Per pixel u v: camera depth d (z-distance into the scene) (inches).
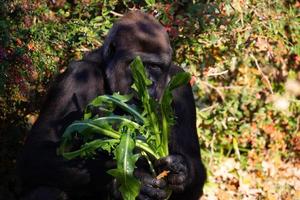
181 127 406.9
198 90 568.4
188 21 498.3
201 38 509.4
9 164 503.5
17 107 490.3
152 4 491.2
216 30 509.7
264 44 534.3
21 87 458.3
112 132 364.8
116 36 387.5
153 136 367.6
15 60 455.2
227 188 572.4
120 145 357.1
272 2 538.3
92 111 388.5
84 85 395.5
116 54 384.2
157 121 367.6
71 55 493.7
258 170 587.5
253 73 589.0
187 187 390.9
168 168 361.4
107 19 497.7
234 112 581.0
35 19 479.5
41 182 391.5
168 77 395.5
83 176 386.6
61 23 492.7
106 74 388.2
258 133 597.3
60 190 390.9
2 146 500.7
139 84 365.1
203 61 529.7
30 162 392.5
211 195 558.6
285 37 547.2
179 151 401.7
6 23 455.8
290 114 604.4
